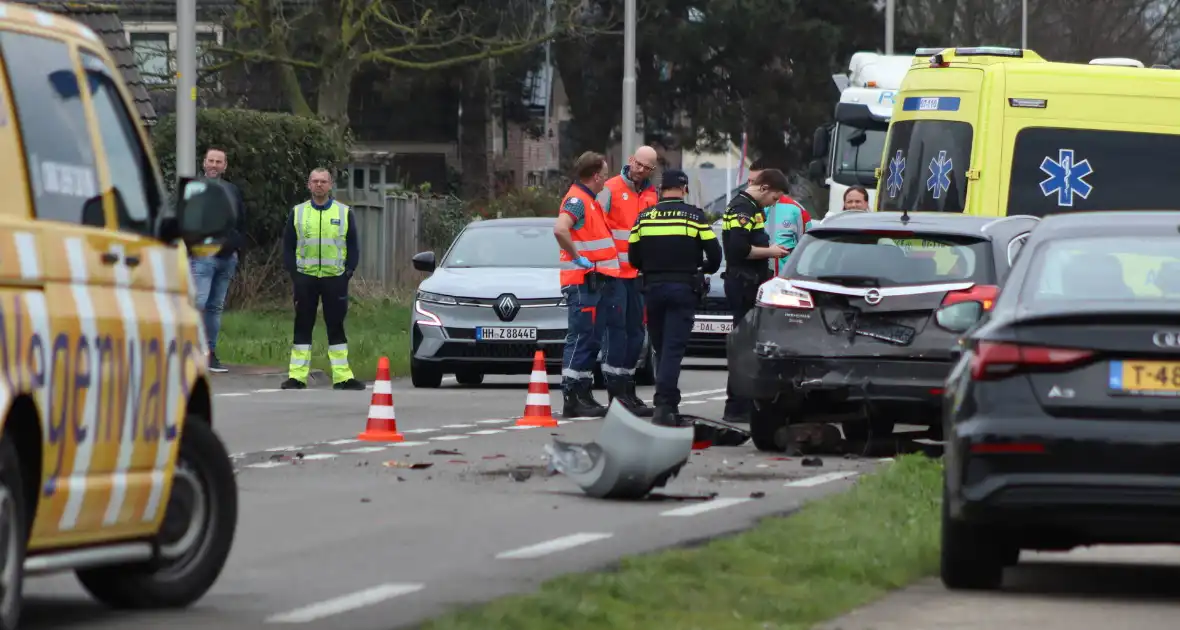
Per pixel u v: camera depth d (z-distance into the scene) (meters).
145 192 19.20
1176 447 19.77
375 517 27.16
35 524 16.70
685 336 40.28
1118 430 19.89
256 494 29.77
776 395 35.47
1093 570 23.30
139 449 18.36
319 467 33.56
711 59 143.38
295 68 112.31
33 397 16.31
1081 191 45.53
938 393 34.34
